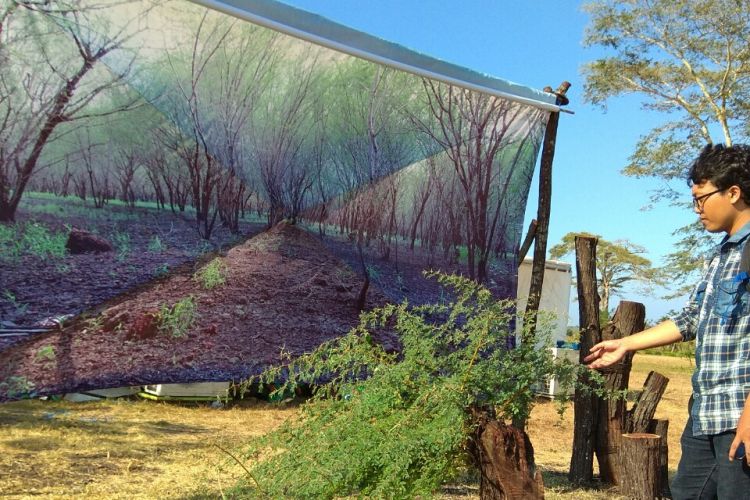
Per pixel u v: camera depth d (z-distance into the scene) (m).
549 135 5.36
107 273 3.40
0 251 3.07
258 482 2.88
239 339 3.91
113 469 5.29
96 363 3.38
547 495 5.01
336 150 4.28
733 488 2.05
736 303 2.11
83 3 3.21
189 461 5.68
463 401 2.71
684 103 20.58
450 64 4.58
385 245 4.61
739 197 2.19
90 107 3.28
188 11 3.51
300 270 4.19
